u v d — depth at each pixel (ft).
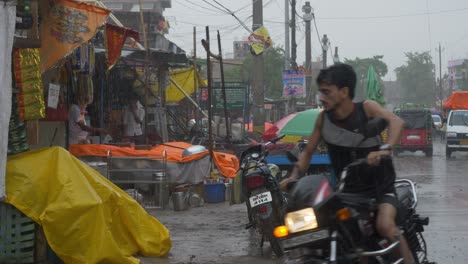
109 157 47.96
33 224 29.48
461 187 63.82
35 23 32.58
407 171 84.38
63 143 49.29
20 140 31.58
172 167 48.78
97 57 56.95
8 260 29.22
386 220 18.48
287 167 53.11
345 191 19.42
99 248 28.66
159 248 32.76
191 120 87.30
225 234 39.52
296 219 17.63
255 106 83.35
